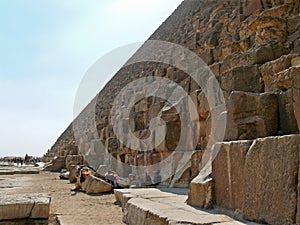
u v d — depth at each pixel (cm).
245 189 347
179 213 386
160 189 696
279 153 307
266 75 493
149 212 411
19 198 582
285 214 290
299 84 340
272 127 395
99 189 953
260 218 318
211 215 367
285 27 664
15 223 522
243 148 359
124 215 532
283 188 296
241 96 426
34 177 1689
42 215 537
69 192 992
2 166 3008
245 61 618
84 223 527
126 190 717
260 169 328
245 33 854
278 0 814
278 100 401
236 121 423
